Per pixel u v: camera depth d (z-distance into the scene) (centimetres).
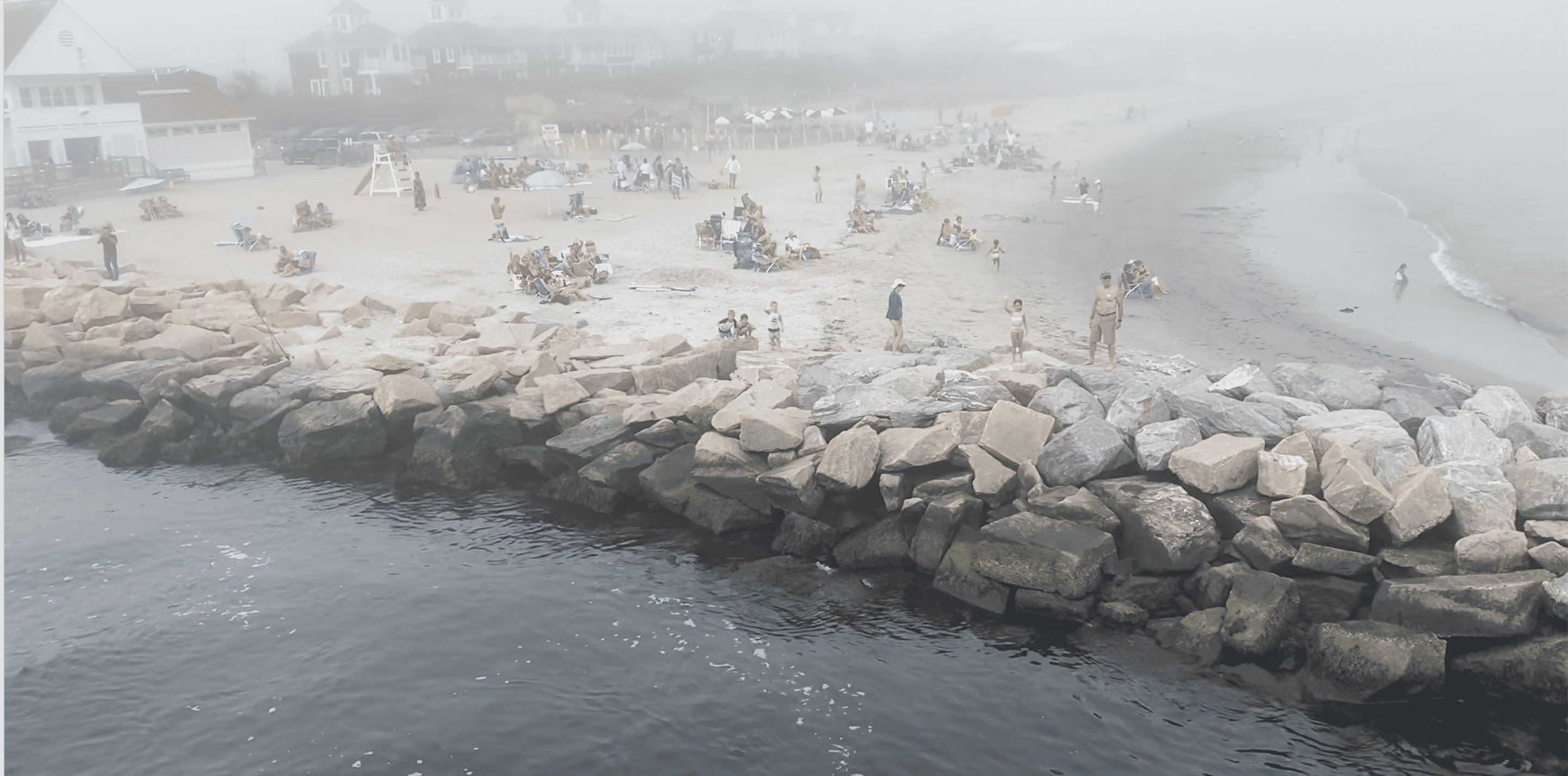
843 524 2045
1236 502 1822
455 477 2395
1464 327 3638
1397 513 1698
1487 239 5438
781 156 9400
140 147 6206
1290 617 1647
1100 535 1803
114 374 2820
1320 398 2234
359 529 2131
